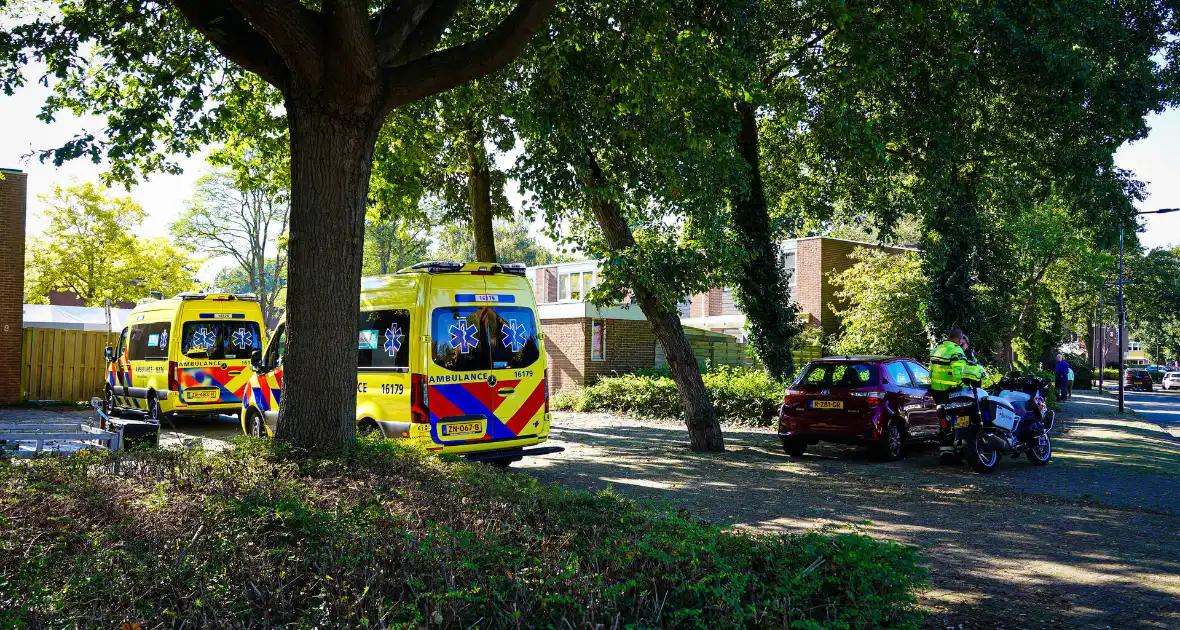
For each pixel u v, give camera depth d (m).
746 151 16.12
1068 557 6.36
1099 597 5.30
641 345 26.23
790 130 17.67
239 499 4.74
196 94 9.96
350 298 6.89
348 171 6.79
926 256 17.80
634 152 11.55
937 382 11.40
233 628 3.29
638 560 4.18
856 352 24.39
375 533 4.35
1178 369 57.84
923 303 19.86
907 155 14.98
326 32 6.44
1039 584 5.59
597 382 24.88
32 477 5.17
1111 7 14.68
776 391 16.66
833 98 13.08
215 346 15.87
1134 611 5.02
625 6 10.16
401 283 10.11
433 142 14.27
